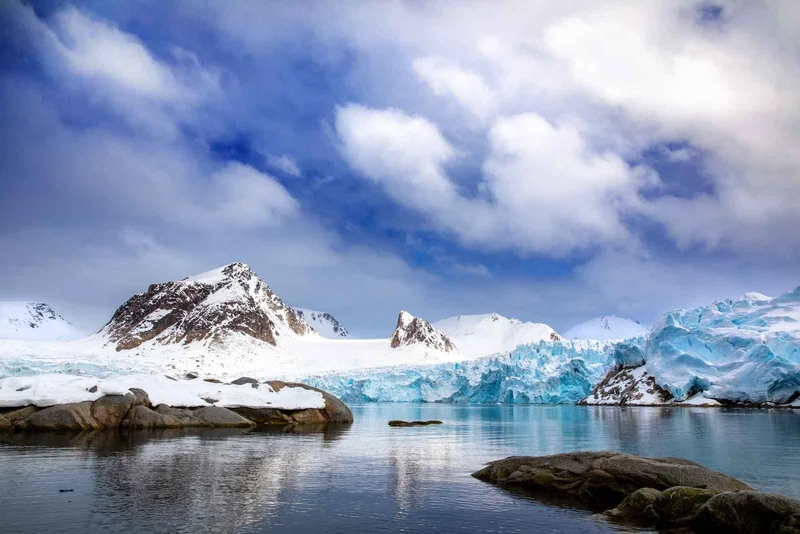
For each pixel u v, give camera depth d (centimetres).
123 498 1446
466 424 4466
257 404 4241
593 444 2822
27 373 8875
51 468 1898
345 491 1595
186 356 15038
